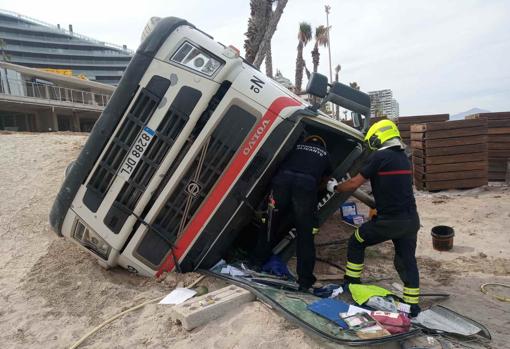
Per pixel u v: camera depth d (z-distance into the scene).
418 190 11.55
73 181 4.28
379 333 3.10
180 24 4.23
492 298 4.54
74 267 4.77
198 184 4.23
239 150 4.18
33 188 7.77
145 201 4.18
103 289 4.24
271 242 4.58
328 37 35.53
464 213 8.52
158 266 4.37
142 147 4.13
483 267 5.53
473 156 10.87
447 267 5.59
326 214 4.85
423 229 7.55
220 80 4.08
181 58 4.11
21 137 11.52
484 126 10.71
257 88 4.24
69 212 4.36
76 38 98.56
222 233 4.35
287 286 4.20
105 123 4.14
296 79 28.41
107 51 101.81
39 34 94.19
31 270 4.80
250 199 4.32
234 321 3.35
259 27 11.62
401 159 3.96
